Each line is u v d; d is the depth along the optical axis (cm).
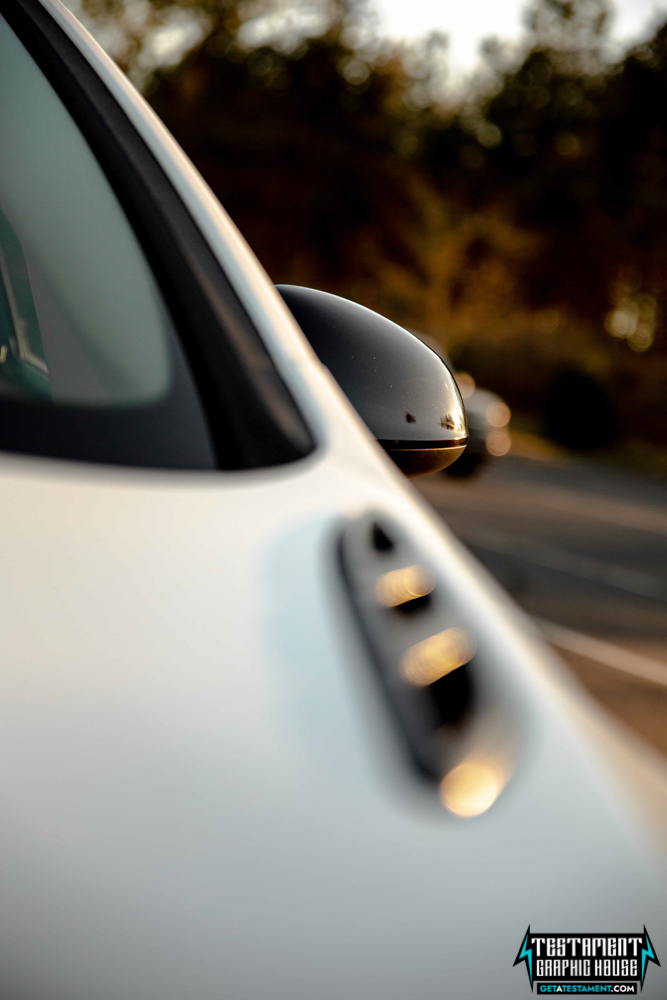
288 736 42
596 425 2538
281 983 32
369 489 69
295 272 3553
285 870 36
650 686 483
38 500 56
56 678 43
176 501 60
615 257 4028
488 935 35
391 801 39
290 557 56
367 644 48
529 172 4081
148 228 85
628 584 762
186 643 47
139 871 35
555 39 4256
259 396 75
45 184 91
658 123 4138
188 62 3397
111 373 74
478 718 43
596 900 37
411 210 3497
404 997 33
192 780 39
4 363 77
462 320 3716
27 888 34
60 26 101
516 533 966
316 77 3531
